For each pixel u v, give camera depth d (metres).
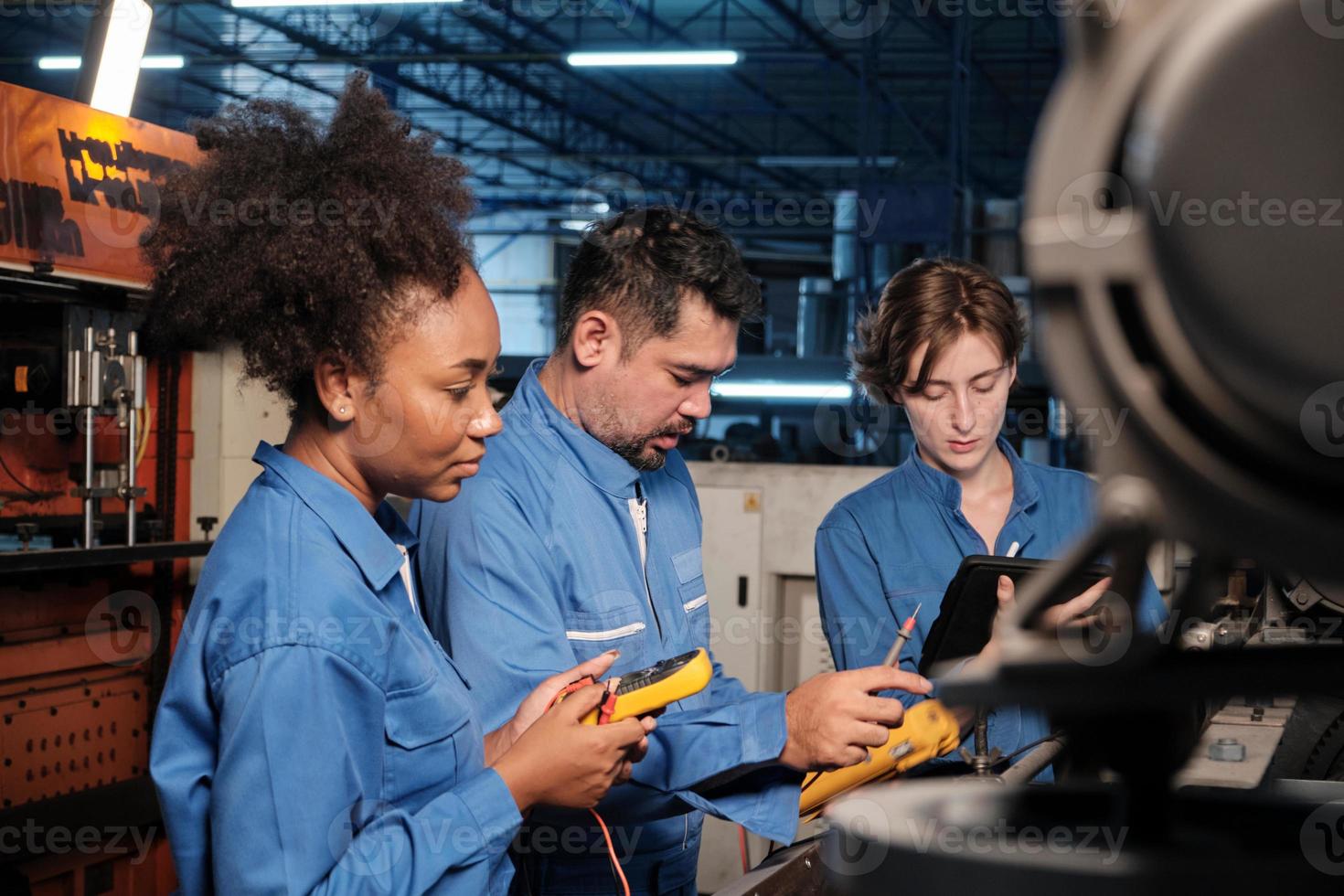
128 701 2.59
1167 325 0.28
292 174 0.89
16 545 2.30
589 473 1.40
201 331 0.94
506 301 18.95
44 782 2.39
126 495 2.34
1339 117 0.26
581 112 15.90
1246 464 0.28
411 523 1.37
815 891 0.91
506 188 18.80
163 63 11.19
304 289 0.87
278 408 2.84
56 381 2.27
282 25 11.85
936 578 1.64
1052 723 0.41
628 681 1.07
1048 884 0.36
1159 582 1.39
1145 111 0.27
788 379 7.88
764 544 3.28
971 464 1.63
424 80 14.48
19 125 2.00
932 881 0.38
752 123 17.16
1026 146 16.92
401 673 0.94
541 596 1.30
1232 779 0.75
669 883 1.45
